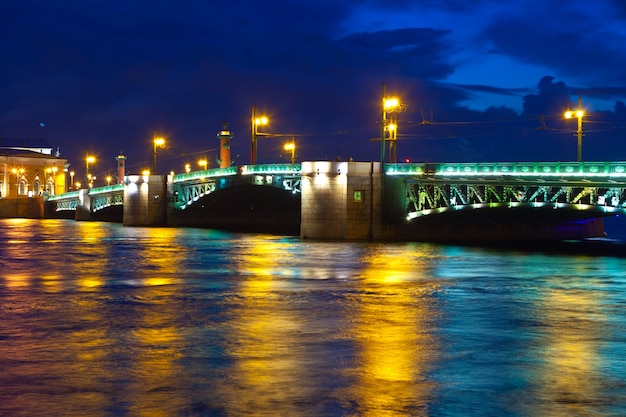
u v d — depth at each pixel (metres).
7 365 21.12
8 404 17.55
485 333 26.20
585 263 56.06
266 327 27.20
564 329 27.06
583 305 33.41
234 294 36.78
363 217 85.81
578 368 21.02
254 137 113.88
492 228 90.31
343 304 33.28
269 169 107.44
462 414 16.91
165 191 141.12
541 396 18.25
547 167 69.75
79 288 39.38
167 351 22.97
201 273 47.78
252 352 22.88
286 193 113.88
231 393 18.45
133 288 39.44
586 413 17.02
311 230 86.75
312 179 86.44
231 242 84.25
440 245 77.69
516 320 29.05
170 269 50.56
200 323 27.98
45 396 18.16
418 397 18.16
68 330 26.48
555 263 55.97
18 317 29.36
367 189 85.50
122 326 27.31
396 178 85.62
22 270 49.88
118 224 155.88
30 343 24.17
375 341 24.64
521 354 22.80
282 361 21.70
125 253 66.62
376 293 37.41
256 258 60.06
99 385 19.09
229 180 118.69
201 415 16.84
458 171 78.06
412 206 88.88
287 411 17.11
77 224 155.38
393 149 88.50
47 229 125.88
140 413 16.95
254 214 141.12
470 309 31.98
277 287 39.91
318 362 21.59
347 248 72.69
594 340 25.02
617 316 30.14
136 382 19.39
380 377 19.95
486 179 78.44
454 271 49.31
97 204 186.50
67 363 21.38
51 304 33.03
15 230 120.94
